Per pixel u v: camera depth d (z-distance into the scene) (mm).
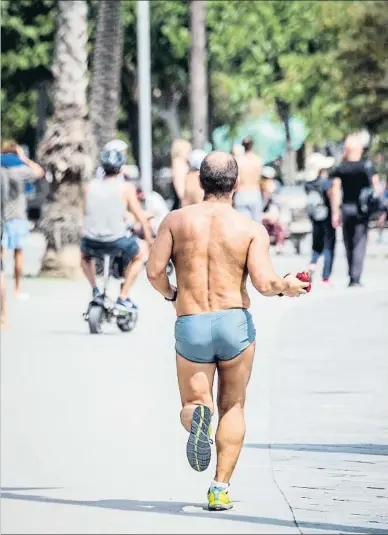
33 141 100562
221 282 13805
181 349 13875
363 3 69000
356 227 38531
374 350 25656
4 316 30500
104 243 29266
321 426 18578
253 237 13820
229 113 107062
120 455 16891
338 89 70812
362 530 13156
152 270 14000
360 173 38375
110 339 28484
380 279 41531
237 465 16344
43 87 95188
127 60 92562
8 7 89188
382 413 19406
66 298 37938
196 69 69375
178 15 90812
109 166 29531
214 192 14023
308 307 33688
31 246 70000
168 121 98750
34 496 14734
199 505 14281
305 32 92438
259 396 20922
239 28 91875
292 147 106188
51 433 18250
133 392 21469
